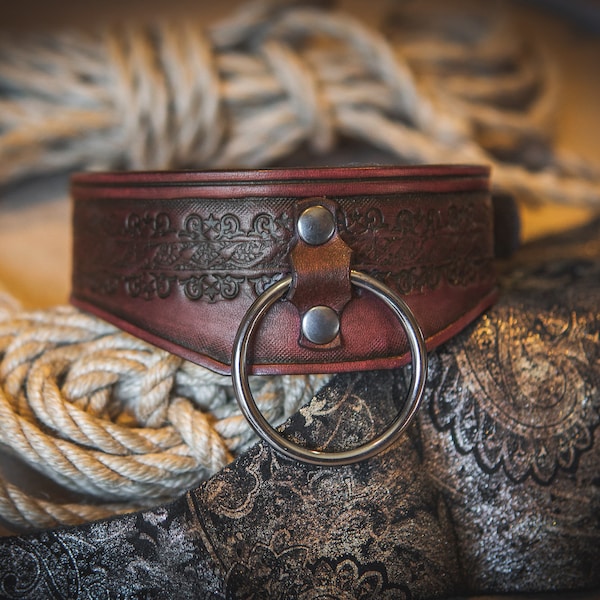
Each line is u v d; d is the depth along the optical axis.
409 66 0.51
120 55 0.48
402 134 0.49
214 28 0.50
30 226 0.49
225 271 0.35
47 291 0.48
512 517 0.36
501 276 0.42
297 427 0.35
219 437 0.36
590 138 0.59
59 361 0.38
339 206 0.34
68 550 0.34
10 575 0.34
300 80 0.48
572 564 0.37
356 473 0.35
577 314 0.38
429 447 0.36
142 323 0.36
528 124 0.52
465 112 0.51
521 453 0.36
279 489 0.35
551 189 0.50
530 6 0.62
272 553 0.35
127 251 0.36
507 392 0.37
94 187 0.37
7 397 0.36
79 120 0.47
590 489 0.37
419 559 0.35
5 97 0.49
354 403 0.35
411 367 0.35
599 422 0.37
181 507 0.34
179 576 0.34
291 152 0.52
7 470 0.37
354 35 0.50
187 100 0.47
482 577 0.37
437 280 0.36
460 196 0.37
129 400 0.38
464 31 0.58
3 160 0.47
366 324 0.35
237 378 0.34
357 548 0.35
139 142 0.47
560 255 0.44
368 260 0.35
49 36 0.50
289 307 0.35
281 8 0.50
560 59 0.62
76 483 0.36
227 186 0.35
